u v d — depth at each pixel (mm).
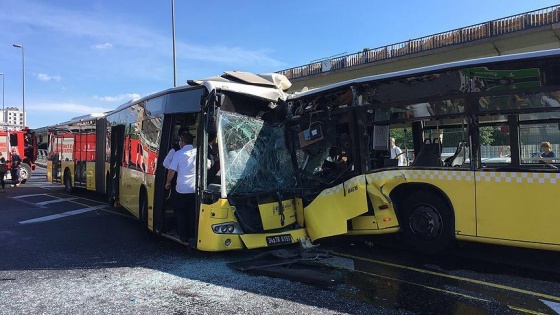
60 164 19562
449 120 6465
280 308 4668
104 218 11359
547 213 5547
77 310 4660
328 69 34531
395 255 7055
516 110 5777
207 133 6648
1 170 18859
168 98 7984
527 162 5730
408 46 29266
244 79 7648
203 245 6402
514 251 7098
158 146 8164
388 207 6863
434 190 6625
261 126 7402
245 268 6055
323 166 7527
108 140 13680
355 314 4496
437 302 4859
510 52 24656
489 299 4961
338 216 7074
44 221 10883
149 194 8609
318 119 7562
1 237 8836
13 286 5527
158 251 7406
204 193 6504
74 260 6855
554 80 5504
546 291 5238
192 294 5148
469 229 6180
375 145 7020
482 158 6086
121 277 5879
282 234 6902
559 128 5500
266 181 7246
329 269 6043
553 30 22391
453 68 6207
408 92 6656
